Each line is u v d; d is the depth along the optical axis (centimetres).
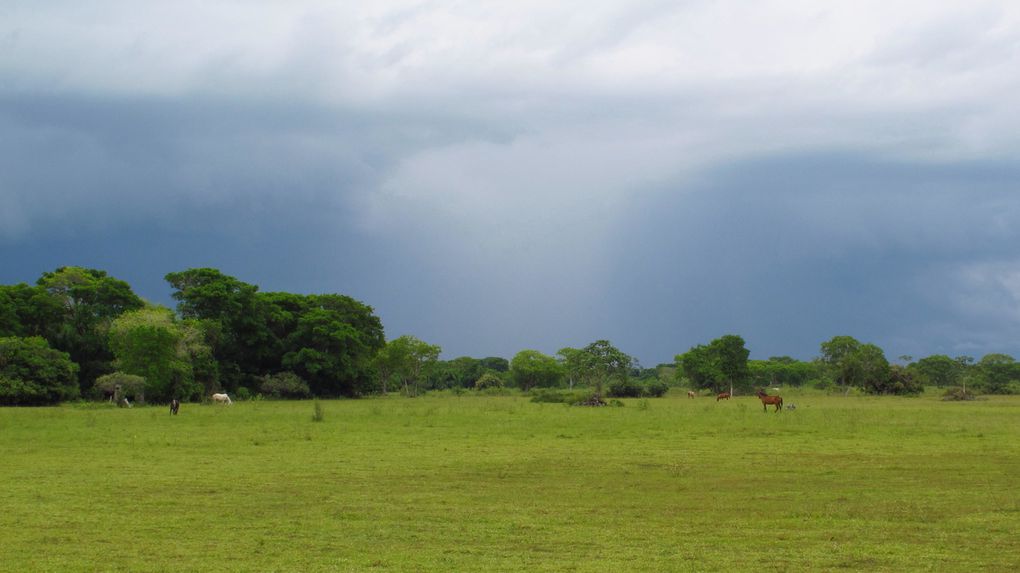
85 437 3597
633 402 8225
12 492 2094
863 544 1533
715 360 12475
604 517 1778
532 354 16488
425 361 13925
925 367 16238
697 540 1565
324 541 1558
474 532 1630
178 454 2925
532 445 3231
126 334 8262
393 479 2317
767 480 2295
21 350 8069
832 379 12694
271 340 11700
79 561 1412
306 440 3453
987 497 2017
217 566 1380
